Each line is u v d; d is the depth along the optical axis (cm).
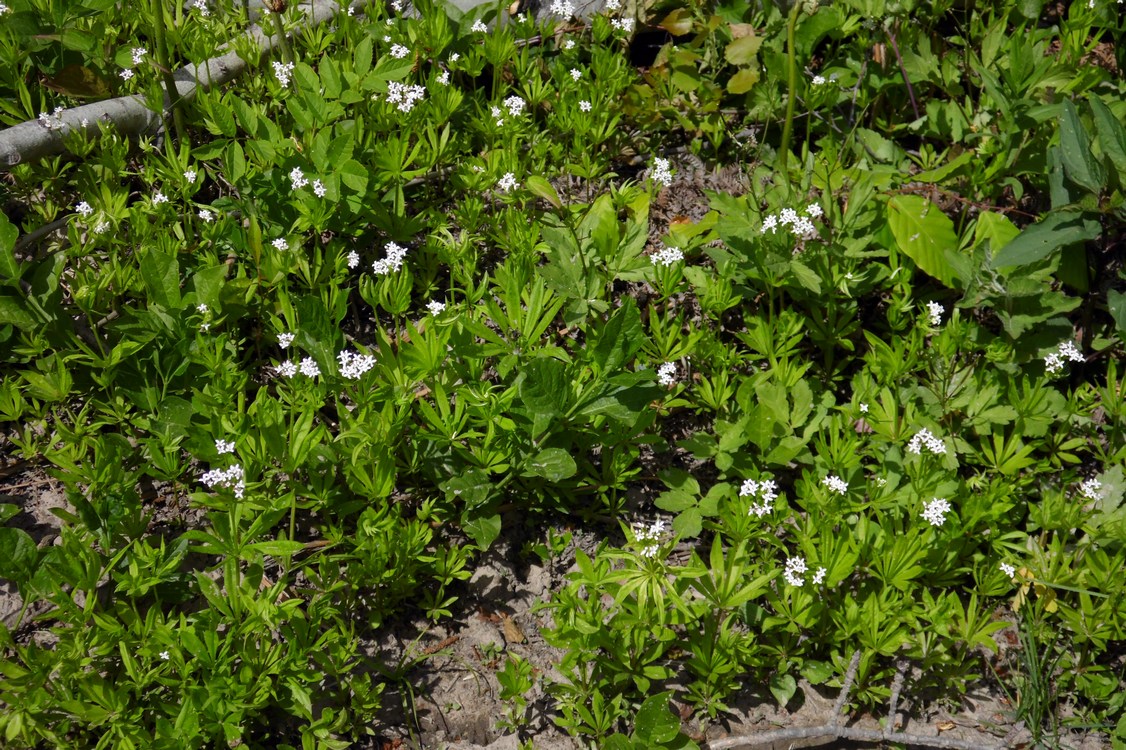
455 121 156
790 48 145
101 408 135
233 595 125
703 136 158
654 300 147
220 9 155
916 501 134
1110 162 138
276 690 126
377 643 131
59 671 123
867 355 140
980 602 135
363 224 145
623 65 157
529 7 162
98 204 141
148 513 131
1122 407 138
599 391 134
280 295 135
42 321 137
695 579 127
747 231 142
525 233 144
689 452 141
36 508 134
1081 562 135
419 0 156
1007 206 152
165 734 122
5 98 150
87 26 150
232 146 143
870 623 128
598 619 127
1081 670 132
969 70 155
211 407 133
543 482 136
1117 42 160
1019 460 136
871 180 145
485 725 129
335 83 146
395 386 133
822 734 128
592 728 128
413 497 136
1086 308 146
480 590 134
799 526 133
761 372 138
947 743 128
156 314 137
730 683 129
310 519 135
